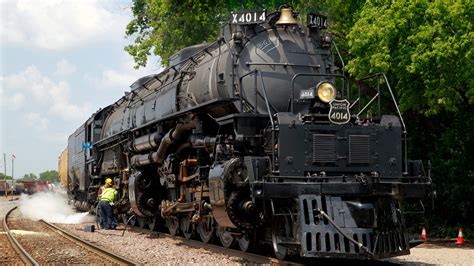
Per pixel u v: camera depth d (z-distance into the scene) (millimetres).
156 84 18609
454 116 17812
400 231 10297
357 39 16094
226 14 24609
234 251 11984
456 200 17594
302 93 11203
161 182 16203
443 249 14422
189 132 14547
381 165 10859
